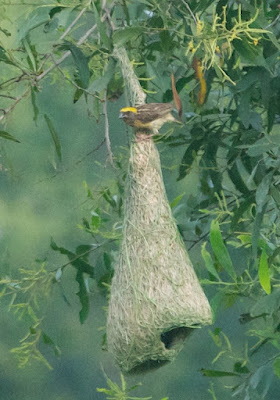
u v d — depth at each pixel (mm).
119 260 9461
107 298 10664
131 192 9461
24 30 9000
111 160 9422
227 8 9523
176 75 10156
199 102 10219
